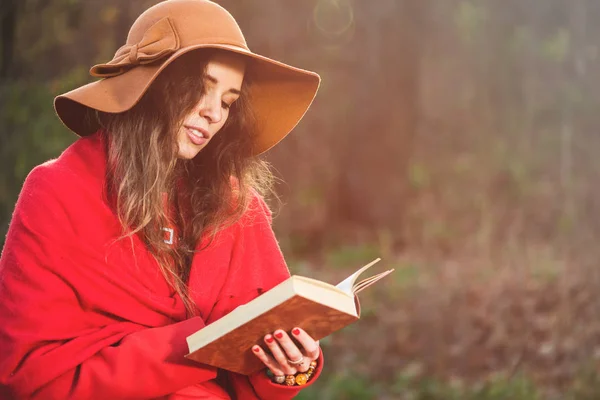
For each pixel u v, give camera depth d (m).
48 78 14.09
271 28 20.05
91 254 2.88
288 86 3.36
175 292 3.02
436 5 22.41
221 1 19.44
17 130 11.69
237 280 3.19
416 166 22.42
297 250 19.09
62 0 15.05
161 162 2.97
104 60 14.98
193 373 2.86
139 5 15.23
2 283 2.83
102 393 2.79
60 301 2.84
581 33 23.97
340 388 8.45
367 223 20.00
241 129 3.38
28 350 2.79
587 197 18.66
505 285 12.46
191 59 3.00
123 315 2.92
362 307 11.84
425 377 8.96
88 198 2.93
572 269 12.77
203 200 3.22
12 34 13.68
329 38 20.88
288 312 2.64
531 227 18.38
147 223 2.96
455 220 19.86
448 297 12.19
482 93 26.23
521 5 25.45
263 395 3.01
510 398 8.13
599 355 8.76
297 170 21.42
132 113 3.02
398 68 20.22
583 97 24.28
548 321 10.25
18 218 2.89
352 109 20.66
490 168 23.31
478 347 9.73
